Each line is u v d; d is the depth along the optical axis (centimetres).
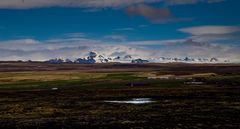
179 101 9069
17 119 6569
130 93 11750
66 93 12225
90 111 7519
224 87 13550
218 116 6462
